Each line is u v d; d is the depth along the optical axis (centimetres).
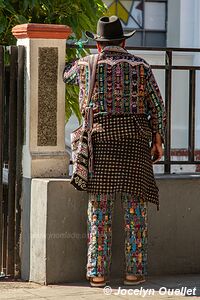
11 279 1086
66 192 1041
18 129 1074
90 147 996
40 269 1048
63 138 1077
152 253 1094
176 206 1104
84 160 1000
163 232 1098
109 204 1009
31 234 1063
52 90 1066
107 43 1013
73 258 1052
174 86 1652
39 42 1057
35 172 1064
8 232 1083
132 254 1022
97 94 996
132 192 995
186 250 1113
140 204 1014
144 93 1003
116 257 1074
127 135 992
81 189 1003
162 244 1099
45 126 1067
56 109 1070
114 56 1002
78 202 1048
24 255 1080
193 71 1138
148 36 1777
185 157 1591
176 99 1655
